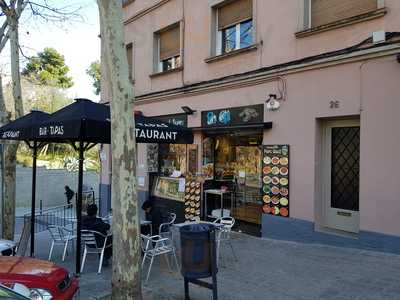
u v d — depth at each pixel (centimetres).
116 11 510
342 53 761
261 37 947
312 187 821
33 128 726
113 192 514
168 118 1265
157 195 1298
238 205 1044
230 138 1088
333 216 819
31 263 466
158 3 1319
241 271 664
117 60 508
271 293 562
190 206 1145
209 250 526
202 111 1120
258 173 991
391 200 693
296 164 852
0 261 463
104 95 1612
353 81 754
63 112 704
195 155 1135
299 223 842
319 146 829
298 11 861
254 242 872
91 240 713
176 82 1235
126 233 504
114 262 512
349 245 756
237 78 987
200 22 1144
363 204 733
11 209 925
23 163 2472
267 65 930
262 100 934
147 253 686
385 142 704
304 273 641
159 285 614
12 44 914
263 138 925
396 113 689
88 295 572
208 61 1096
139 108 1412
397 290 549
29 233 812
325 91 801
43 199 2117
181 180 1188
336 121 817
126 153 507
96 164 2741
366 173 730
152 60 1357
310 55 836
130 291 502
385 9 707
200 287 594
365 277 605
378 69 716
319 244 805
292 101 864
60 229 858
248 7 1012
